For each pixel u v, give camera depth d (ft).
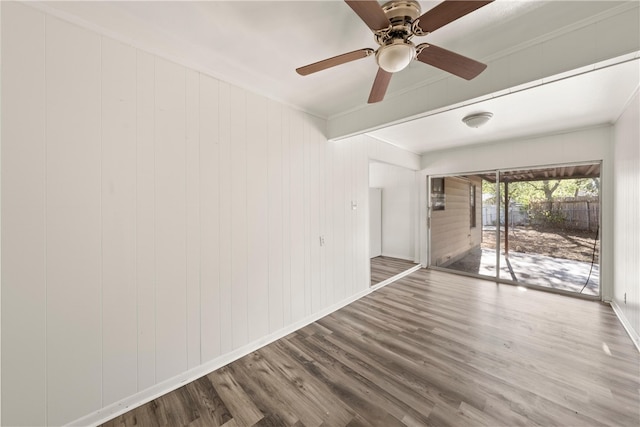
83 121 5.14
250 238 7.97
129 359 5.70
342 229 11.43
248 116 7.88
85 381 5.18
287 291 9.04
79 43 5.08
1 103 4.38
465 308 10.73
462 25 5.17
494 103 8.91
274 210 8.63
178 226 6.45
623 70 6.73
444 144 14.97
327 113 10.06
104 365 5.40
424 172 17.61
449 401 5.66
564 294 12.23
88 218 5.22
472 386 6.11
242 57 6.42
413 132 12.56
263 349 7.97
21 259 4.56
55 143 4.86
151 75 6.00
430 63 4.90
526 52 5.69
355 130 9.52
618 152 10.14
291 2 4.66
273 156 8.58
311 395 5.95
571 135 12.02
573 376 6.37
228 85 7.41
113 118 5.49
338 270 11.18
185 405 5.72
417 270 17.13
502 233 14.42
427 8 4.84
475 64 4.88
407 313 10.40
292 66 6.82
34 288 4.67
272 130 8.54
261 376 6.66
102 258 5.38
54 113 4.84
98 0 4.56
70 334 5.03
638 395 5.70
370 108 8.97
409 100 7.82
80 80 5.10
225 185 7.36
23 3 4.54
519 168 13.55
